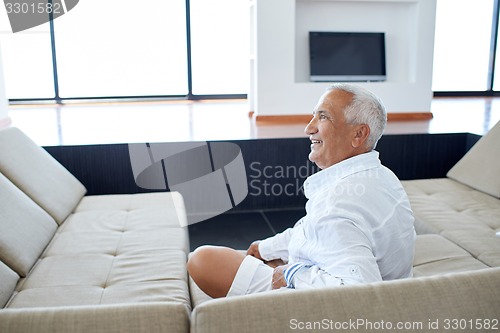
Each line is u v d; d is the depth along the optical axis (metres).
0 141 2.30
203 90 7.52
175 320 0.88
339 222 1.20
